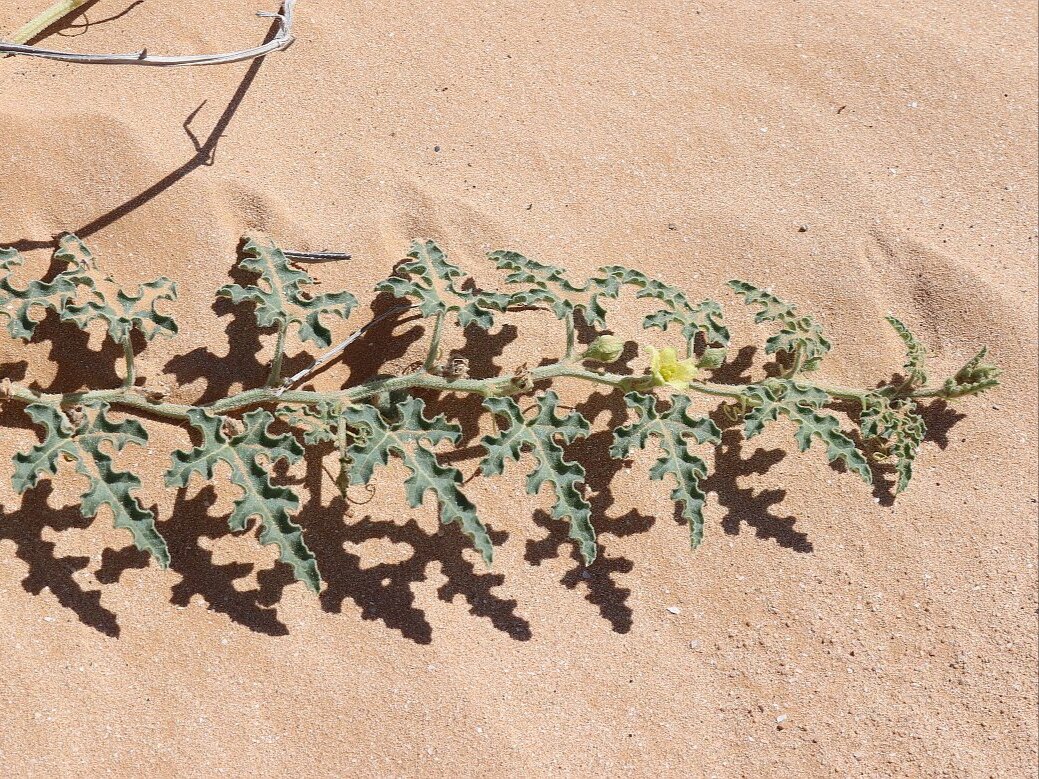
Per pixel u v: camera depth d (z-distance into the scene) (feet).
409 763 2.48
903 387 2.75
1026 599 2.71
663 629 2.62
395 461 2.66
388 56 2.92
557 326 2.76
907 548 2.72
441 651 2.54
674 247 2.86
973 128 3.03
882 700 2.63
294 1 2.79
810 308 2.85
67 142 2.70
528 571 2.62
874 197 2.93
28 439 2.55
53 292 2.49
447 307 2.59
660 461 2.55
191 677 2.48
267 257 2.61
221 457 2.44
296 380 2.60
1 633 2.43
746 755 2.57
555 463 2.52
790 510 2.72
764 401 2.64
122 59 2.50
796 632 2.65
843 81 3.04
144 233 2.68
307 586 2.44
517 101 2.93
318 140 2.82
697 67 3.01
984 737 2.63
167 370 2.63
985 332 2.86
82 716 2.42
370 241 2.76
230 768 2.44
